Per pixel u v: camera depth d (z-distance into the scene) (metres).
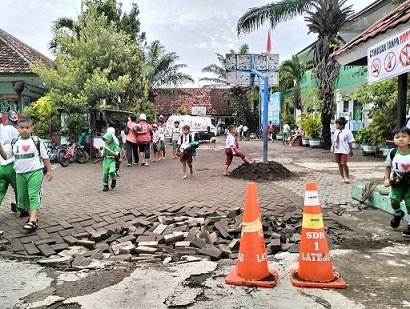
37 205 5.71
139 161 15.76
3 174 6.09
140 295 3.56
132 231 5.71
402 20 5.79
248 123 40.69
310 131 24.47
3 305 3.40
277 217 6.39
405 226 5.72
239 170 11.25
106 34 17.81
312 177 10.79
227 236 5.41
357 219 6.18
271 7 18.09
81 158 15.28
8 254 4.80
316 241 3.74
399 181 5.29
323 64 21.03
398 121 7.30
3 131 7.01
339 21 19.92
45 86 16.44
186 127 10.87
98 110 16.58
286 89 37.34
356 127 23.09
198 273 4.09
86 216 6.38
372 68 6.98
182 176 11.31
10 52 17.42
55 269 4.32
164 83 33.94
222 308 3.27
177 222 6.05
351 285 3.68
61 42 17.22
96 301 3.44
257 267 3.78
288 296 3.47
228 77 12.13
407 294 3.47
